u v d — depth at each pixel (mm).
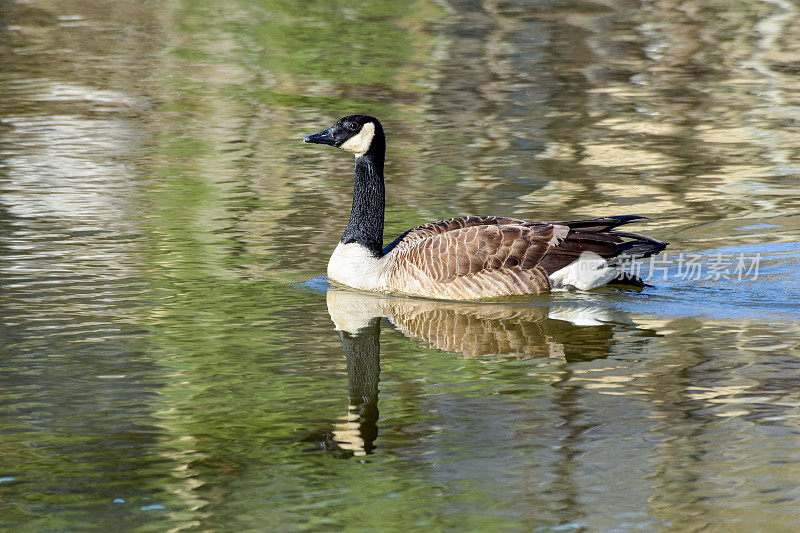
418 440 10016
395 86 29859
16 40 36062
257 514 8680
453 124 25625
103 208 18922
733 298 14312
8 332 12898
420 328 13312
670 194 19609
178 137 24500
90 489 9125
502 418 10430
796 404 10547
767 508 8562
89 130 24984
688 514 8500
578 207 18797
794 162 21734
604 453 9625
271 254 16578
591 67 32250
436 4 42656
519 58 33438
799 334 12750
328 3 42844
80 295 14391
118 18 40250
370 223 15484
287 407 10820
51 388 11219
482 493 8938
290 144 24047
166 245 16906
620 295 14523
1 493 9070
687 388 11055
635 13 40719
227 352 12344
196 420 10445
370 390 11180
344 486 9117
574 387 11195
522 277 14406
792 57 33312
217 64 32656
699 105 27359
